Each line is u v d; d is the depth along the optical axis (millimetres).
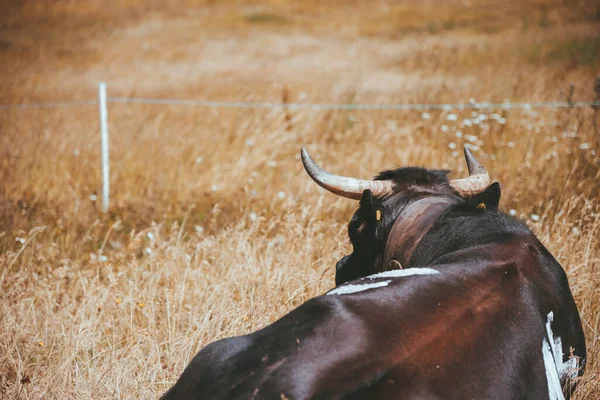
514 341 2715
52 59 21156
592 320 4504
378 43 21938
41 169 8516
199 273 5199
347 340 2510
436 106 9648
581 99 10867
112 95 15438
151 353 4262
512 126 9117
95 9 31297
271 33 25328
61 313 4934
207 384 2592
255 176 7984
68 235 6395
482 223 3340
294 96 13227
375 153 8492
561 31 19500
